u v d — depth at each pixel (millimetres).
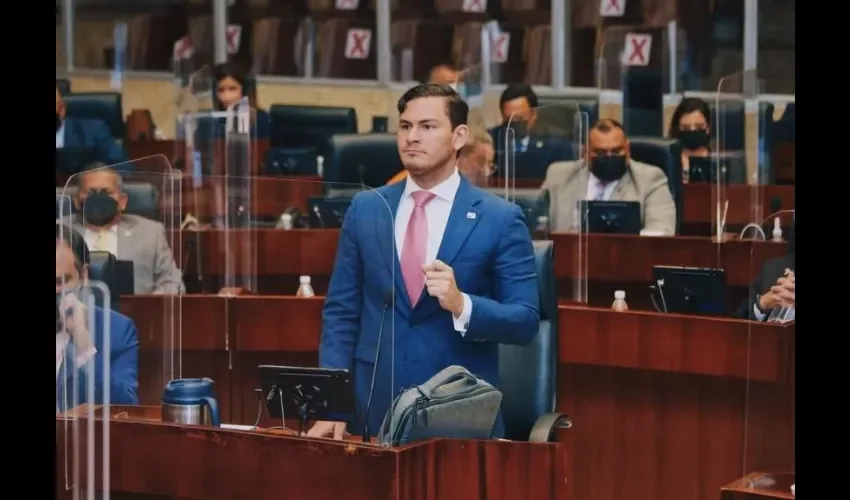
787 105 6492
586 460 5656
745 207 6922
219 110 8023
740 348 5277
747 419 3658
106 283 3412
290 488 3264
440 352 4016
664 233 6887
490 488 3469
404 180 4320
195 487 3365
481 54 10820
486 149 5895
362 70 11133
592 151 7004
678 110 7855
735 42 10211
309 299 4648
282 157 8031
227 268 5184
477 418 3516
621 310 5578
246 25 11016
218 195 5188
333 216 5273
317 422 3533
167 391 3492
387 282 3850
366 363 3832
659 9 10367
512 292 4219
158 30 10867
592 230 6504
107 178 3469
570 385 5672
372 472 3186
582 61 10719
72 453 3281
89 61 10742
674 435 5465
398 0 11023
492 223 4242
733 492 3455
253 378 4320
